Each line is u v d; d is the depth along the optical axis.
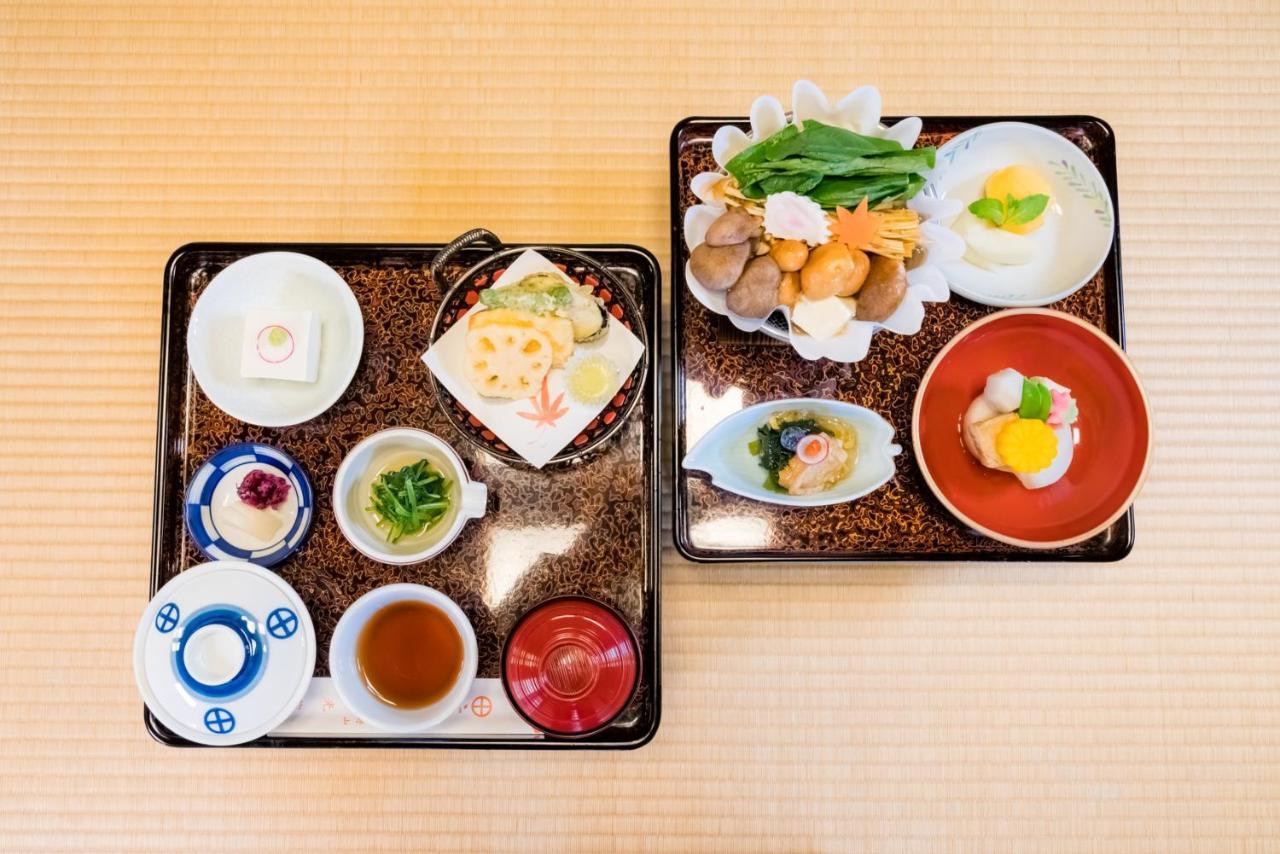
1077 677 1.55
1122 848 1.52
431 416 1.47
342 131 1.65
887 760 1.53
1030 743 1.54
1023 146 1.53
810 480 1.39
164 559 1.45
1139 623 1.56
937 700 1.54
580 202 1.63
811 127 1.29
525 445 1.41
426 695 1.36
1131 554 1.57
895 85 1.65
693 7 1.66
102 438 1.59
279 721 1.33
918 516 1.44
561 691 1.34
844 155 1.28
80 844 1.51
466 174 1.64
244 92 1.65
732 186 1.33
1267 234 1.65
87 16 1.66
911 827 1.52
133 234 1.63
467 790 1.52
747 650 1.53
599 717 1.32
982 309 1.50
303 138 1.64
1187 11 1.67
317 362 1.45
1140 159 1.66
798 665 1.53
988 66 1.66
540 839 1.51
